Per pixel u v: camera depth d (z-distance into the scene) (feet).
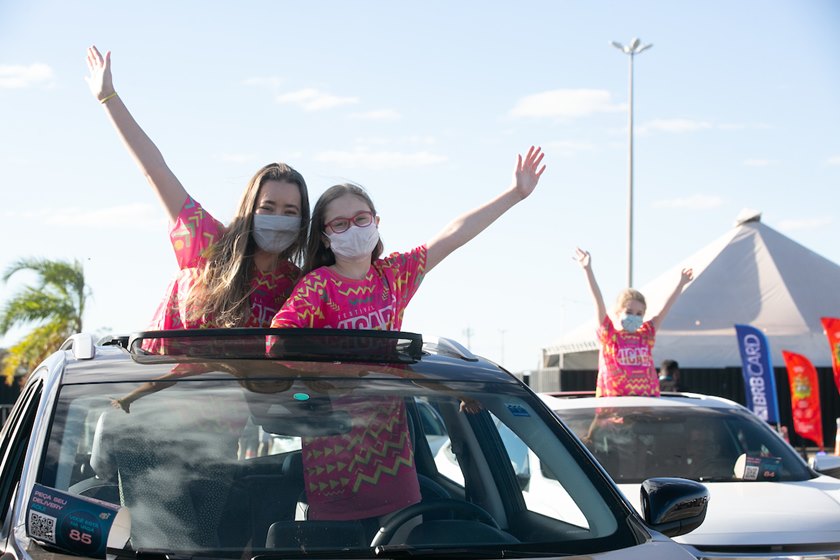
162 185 13.98
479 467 11.10
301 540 9.53
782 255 69.56
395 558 9.19
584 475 10.69
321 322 12.41
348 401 10.77
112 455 9.82
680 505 10.32
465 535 9.96
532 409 11.50
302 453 10.25
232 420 10.27
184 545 9.23
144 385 10.57
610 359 25.91
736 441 22.59
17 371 83.56
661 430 22.75
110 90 14.33
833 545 17.62
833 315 65.98
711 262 69.15
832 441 69.21
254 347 11.34
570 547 9.57
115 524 8.84
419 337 11.58
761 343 44.27
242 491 9.84
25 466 9.69
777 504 18.88
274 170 13.32
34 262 79.25
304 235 13.28
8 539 8.92
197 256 13.58
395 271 13.26
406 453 10.75
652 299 70.08
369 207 12.61
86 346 11.61
